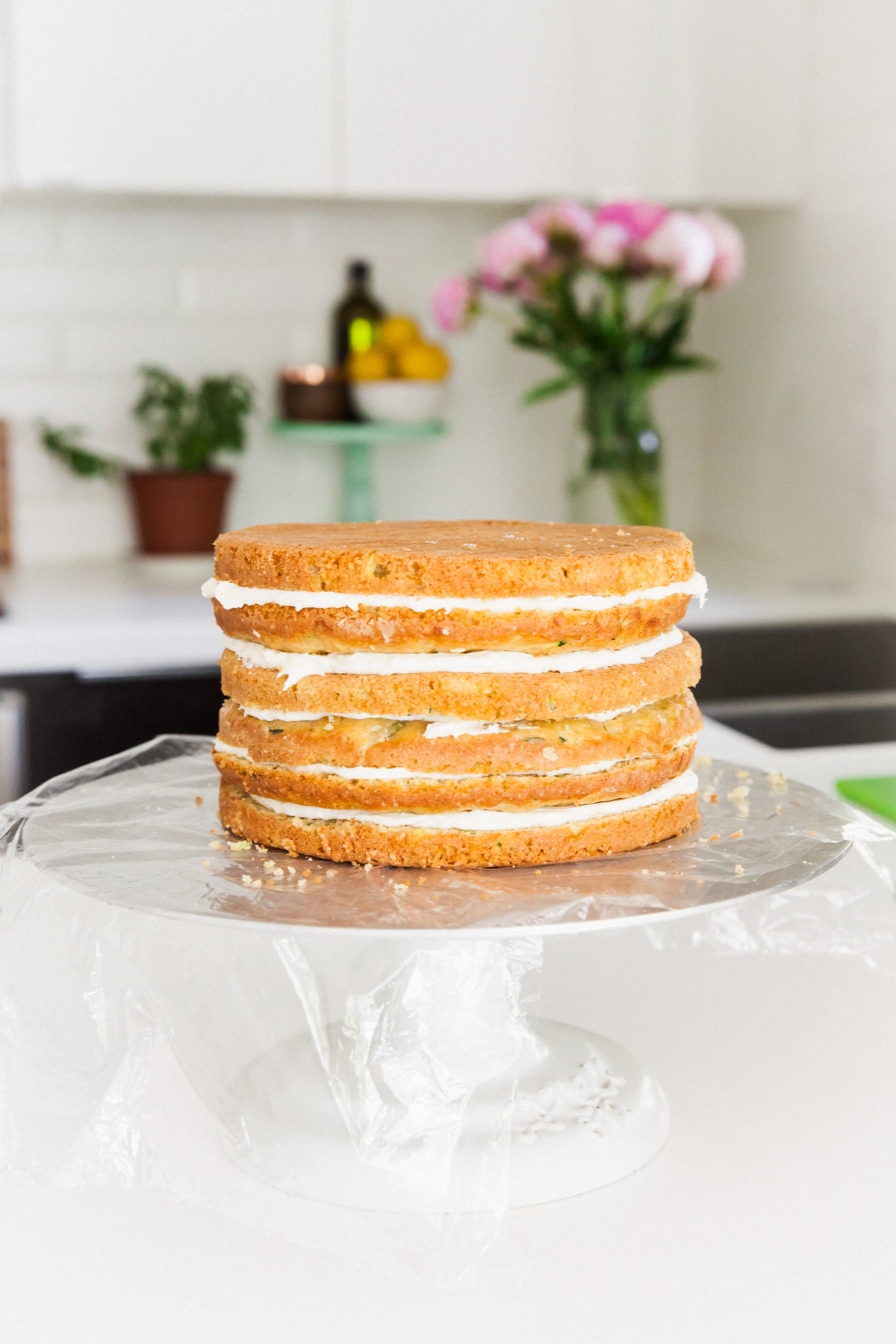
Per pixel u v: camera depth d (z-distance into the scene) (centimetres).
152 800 156
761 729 246
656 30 265
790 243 276
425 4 258
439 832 140
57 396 283
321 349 291
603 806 144
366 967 148
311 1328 107
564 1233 122
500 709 140
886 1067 151
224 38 254
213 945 160
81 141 252
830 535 270
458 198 264
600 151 266
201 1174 132
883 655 255
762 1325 107
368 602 141
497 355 297
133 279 283
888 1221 123
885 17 250
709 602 253
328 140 258
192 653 241
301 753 142
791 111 271
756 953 166
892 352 253
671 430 302
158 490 274
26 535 284
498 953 148
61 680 237
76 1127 138
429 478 298
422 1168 130
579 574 141
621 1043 153
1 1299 111
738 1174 132
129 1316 108
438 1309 110
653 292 282
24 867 153
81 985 151
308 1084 145
